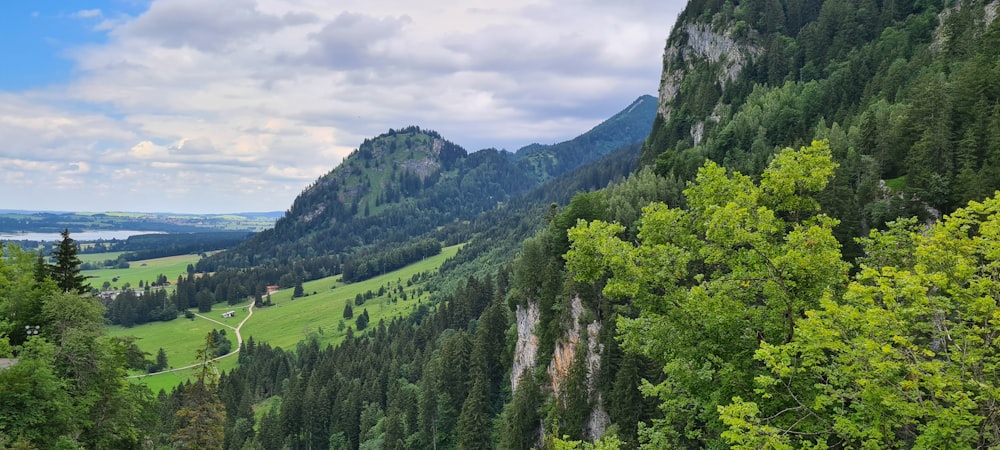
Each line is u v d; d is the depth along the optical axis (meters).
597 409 74.81
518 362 103.88
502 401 110.38
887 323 17.11
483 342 111.75
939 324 20.75
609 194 150.62
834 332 17.50
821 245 21.72
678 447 25.44
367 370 153.38
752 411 17.02
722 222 22.41
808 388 20.70
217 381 68.75
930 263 19.95
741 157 141.25
